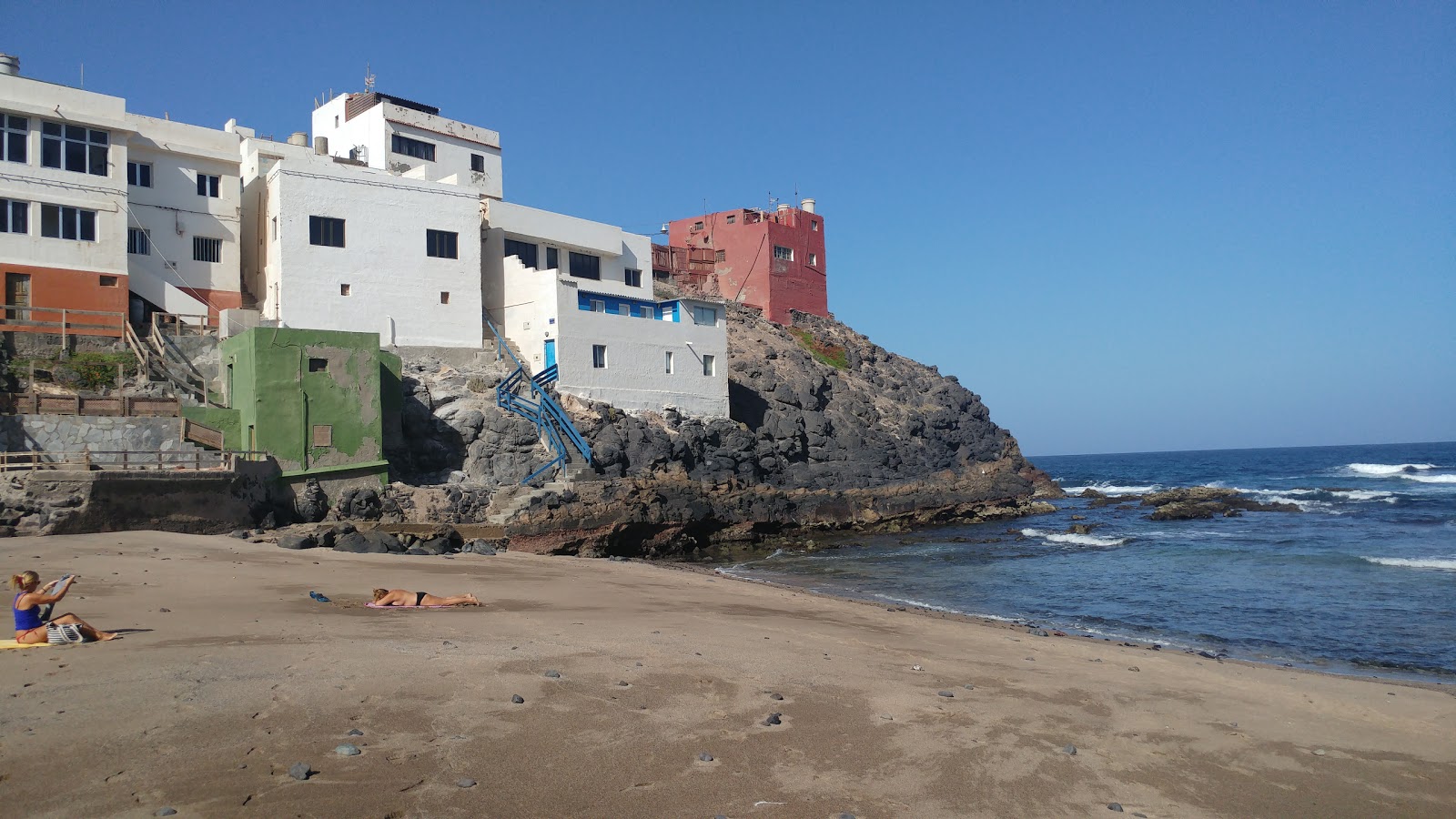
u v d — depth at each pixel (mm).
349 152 54438
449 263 43438
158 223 39125
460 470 38406
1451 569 34375
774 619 19875
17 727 8531
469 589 21266
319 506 32688
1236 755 11492
